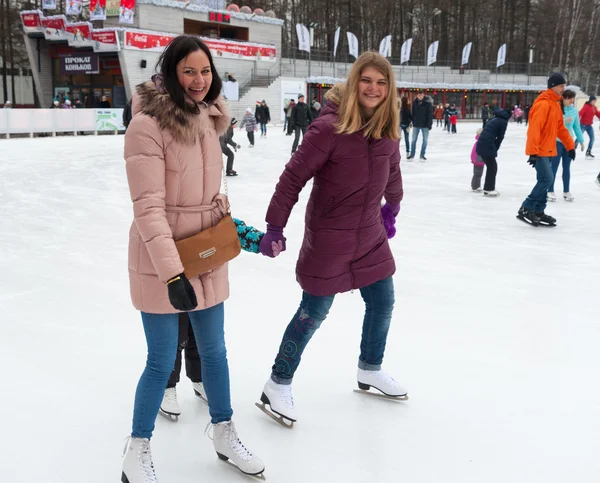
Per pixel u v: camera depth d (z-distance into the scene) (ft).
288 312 14.35
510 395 10.22
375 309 9.83
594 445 8.71
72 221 24.77
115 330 13.05
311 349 12.12
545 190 24.54
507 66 169.89
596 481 7.88
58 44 104.58
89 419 9.36
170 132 7.05
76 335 12.73
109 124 81.61
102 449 8.55
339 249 9.02
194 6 108.17
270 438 8.90
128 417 9.45
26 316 13.82
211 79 7.30
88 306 14.58
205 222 7.57
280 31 126.41
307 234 9.23
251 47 117.80
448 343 12.46
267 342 12.44
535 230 24.07
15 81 150.00
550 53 205.57
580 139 31.40
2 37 131.34
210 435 8.88
